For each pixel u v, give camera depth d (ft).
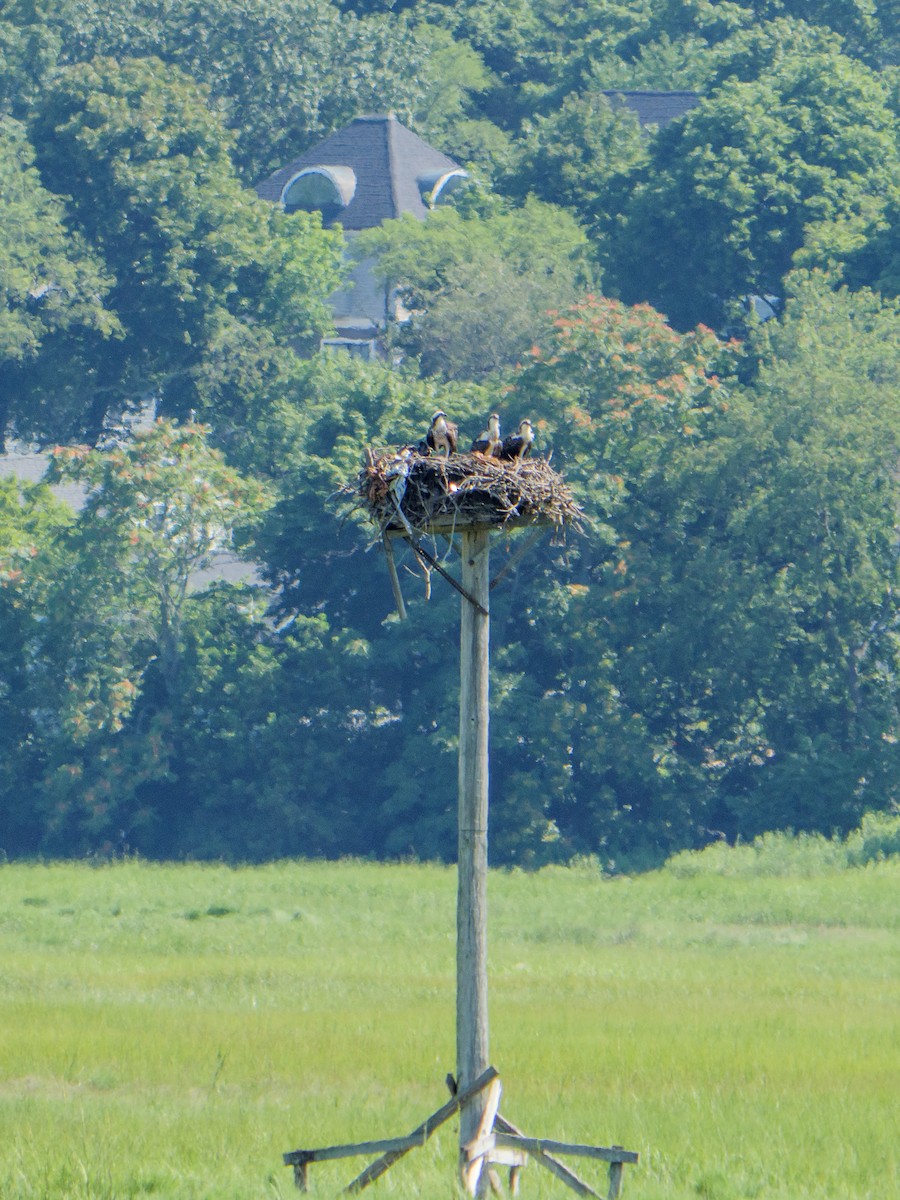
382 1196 142.82
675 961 327.88
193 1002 274.77
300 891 443.32
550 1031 246.06
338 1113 193.16
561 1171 142.61
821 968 319.47
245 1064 223.30
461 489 140.26
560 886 457.68
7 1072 219.61
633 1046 234.58
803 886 444.14
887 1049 235.40
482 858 145.18
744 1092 207.00
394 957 328.70
